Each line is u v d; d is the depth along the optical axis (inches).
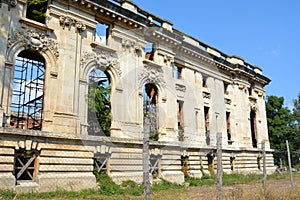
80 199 666.8
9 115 732.7
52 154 758.5
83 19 903.7
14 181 684.1
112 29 941.8
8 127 704.4
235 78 1540.4
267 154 1679.4
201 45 1312.7
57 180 749.9
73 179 773.3
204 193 771.4
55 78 825.5
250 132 1550.2
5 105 729.6
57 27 858.1
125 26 983.6
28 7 901.8
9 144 692.1
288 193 624.4
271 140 2303.2
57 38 850.8
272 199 565.3
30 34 799.7
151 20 1100.5
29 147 719.7
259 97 1749.5
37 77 917.2
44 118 788.6
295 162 2194.9
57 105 809.5
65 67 842.2
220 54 1485.0
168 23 1095.6
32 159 733.9
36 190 713.6
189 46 1064.8
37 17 895.1
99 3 930.1
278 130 2299.5
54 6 853.2
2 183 666.2
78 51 877.8
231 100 1504.7
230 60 1546.5
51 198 668.7
